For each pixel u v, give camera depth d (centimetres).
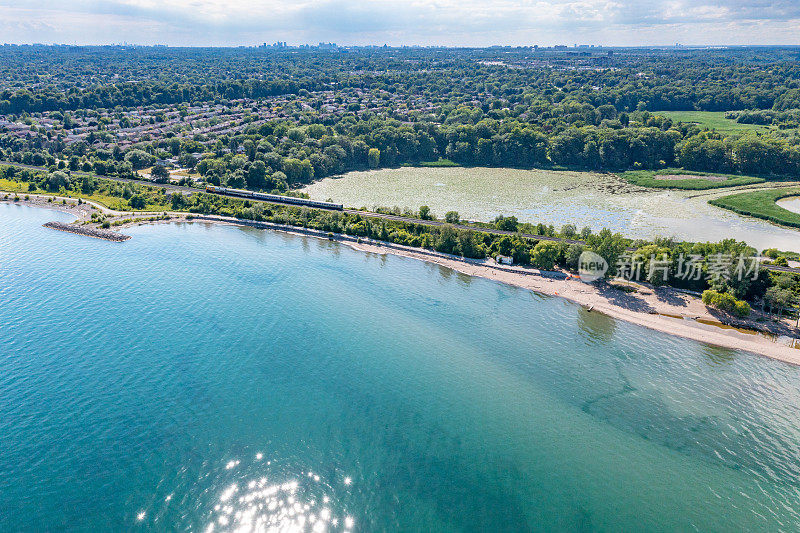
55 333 14500
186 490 9694
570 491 9844
